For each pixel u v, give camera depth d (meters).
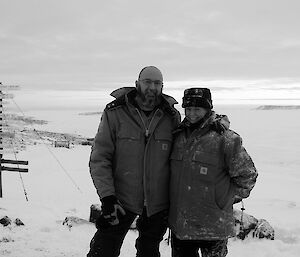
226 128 3.45
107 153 3.49
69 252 5.02
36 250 5.01
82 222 6.45
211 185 3.42
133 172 3.46
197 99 3.38
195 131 3.47
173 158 3.54
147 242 3.66
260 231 6.00
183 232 3.47
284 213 10.81
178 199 3.49
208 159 3.40
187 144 3.47
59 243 5.37
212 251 3.56
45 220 6.59
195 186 3.44
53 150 39.88
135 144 3.45
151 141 3.49
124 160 3.47
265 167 36.03
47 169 26.31
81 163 30.88
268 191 19.70
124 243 5.43
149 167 3.48
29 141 42.56
